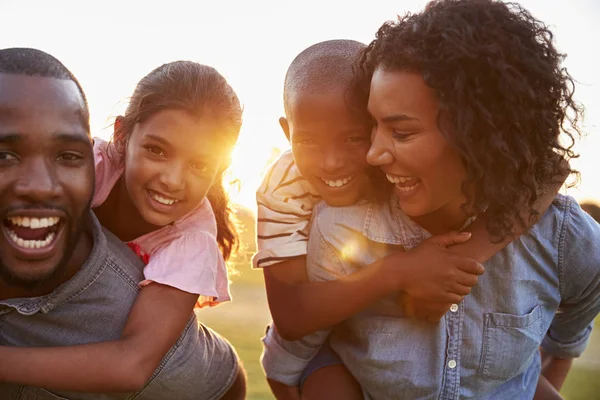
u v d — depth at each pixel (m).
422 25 1.92
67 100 1.81
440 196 2.02
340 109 2.10
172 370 2.11
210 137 2.09
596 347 5.88
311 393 2.33
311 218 2.27
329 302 2.12
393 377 2.21
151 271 2.06
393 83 1.92
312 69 2.12
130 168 2.09
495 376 2.22
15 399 2.04
